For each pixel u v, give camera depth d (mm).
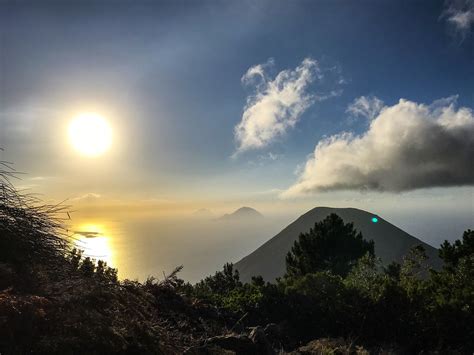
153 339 3381
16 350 2316
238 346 4684
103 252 4316
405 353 9102
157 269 6164
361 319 10031
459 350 9070
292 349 7254
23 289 3016
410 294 10570
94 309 3180
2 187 3613
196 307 5980
